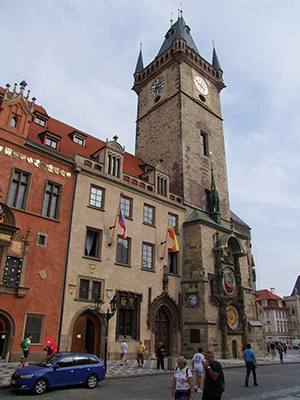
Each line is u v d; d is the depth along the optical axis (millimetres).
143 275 31594
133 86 54781
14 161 25375
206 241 36156
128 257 31156
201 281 33719
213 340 31953
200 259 34812
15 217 24281
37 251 24766
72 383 15531
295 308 106938
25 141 26312
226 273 36219
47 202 26844
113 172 32594
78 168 28875
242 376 22031
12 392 14375
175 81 47812
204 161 44938
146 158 47625
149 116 50219
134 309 30203
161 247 34250
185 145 43156
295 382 19375
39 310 23719
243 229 50625
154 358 29953
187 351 32281
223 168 48062
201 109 48469
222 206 45375
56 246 25984
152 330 30750
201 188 42656
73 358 16266
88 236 28922
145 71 54719
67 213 27500
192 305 33500
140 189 33781
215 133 49375
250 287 40188
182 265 35812
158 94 50438
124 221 29312
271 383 18891
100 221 29578
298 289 113438
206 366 9758
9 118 26078
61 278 25578
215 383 9406
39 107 37469
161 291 32719
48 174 27188
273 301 104500
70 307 25453
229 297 35312
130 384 17375
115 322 28062
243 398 14133
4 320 22219
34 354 22578
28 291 23438
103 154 32219
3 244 22766
